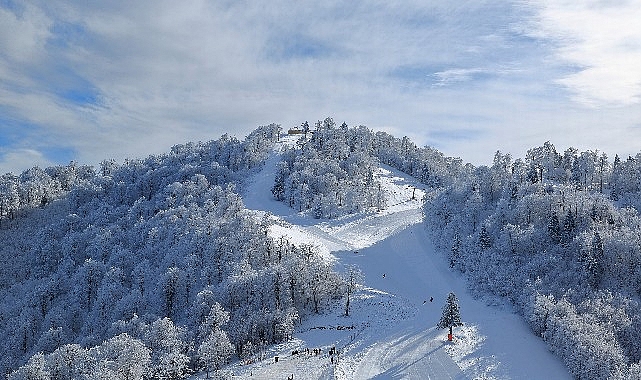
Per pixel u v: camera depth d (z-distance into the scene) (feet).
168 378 288.51
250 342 322.75
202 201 641.40
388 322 354.95
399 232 580.30
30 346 408.67
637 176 611.06
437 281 451.94
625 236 396.16
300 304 385.91
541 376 283.59
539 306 335.06
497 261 426.51
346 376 273.75
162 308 394.32
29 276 570.46
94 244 546.26
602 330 309.63
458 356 298.56
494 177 584.40
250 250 428.97
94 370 269.03
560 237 428.15
